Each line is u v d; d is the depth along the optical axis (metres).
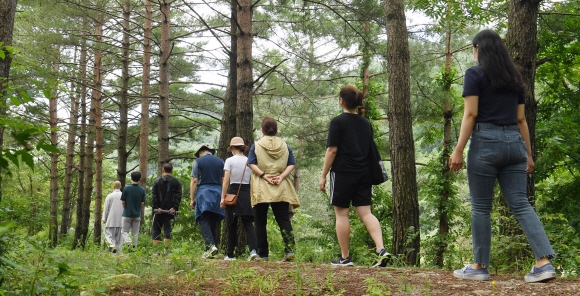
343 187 5.57
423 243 11.30
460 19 13.44
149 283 4.54
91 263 5.73
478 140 4.18
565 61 13.63
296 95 19.30
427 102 16.30
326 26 15.95
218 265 5.82
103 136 24.91
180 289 4.38
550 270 4.10
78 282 3.92
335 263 5.81
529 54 8.37
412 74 15.92
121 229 11.99
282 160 6.89
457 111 16.98
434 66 16.91
